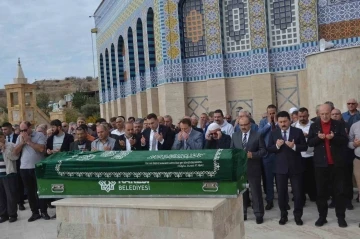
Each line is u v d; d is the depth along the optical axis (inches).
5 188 396.5
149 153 230.8
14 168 397.7
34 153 395.5
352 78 488.4
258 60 658.2
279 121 324.8
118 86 1086.4
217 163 208.7
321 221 317.1
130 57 976.3
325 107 306.8
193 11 712.4
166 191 219.9
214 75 690.8
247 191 354.9
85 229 226.1
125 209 217.0
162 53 730.2
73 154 247.9
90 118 1445.6
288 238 293.4
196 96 718.5
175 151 227.3
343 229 305.1
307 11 625.3
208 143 346.6
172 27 720.3
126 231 218.2
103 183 229.5
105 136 364.5
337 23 613.6
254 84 662.5
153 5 770.2
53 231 354.9
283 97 652.1
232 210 225.9
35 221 393.7
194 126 466.3
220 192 211.8
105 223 221.9
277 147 319.3
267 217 351.6
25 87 1282.0
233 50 685.9
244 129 331.3
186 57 722.2
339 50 494.3
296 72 641.6
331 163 309.1
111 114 1224.8
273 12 655.8
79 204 225.8
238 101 684.1
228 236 218.8
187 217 204.2
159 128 374.6
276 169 329.1
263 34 652.7
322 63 508.4
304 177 386.6
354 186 428.8
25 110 1277.1
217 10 682.2
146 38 834.2
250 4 660.1
